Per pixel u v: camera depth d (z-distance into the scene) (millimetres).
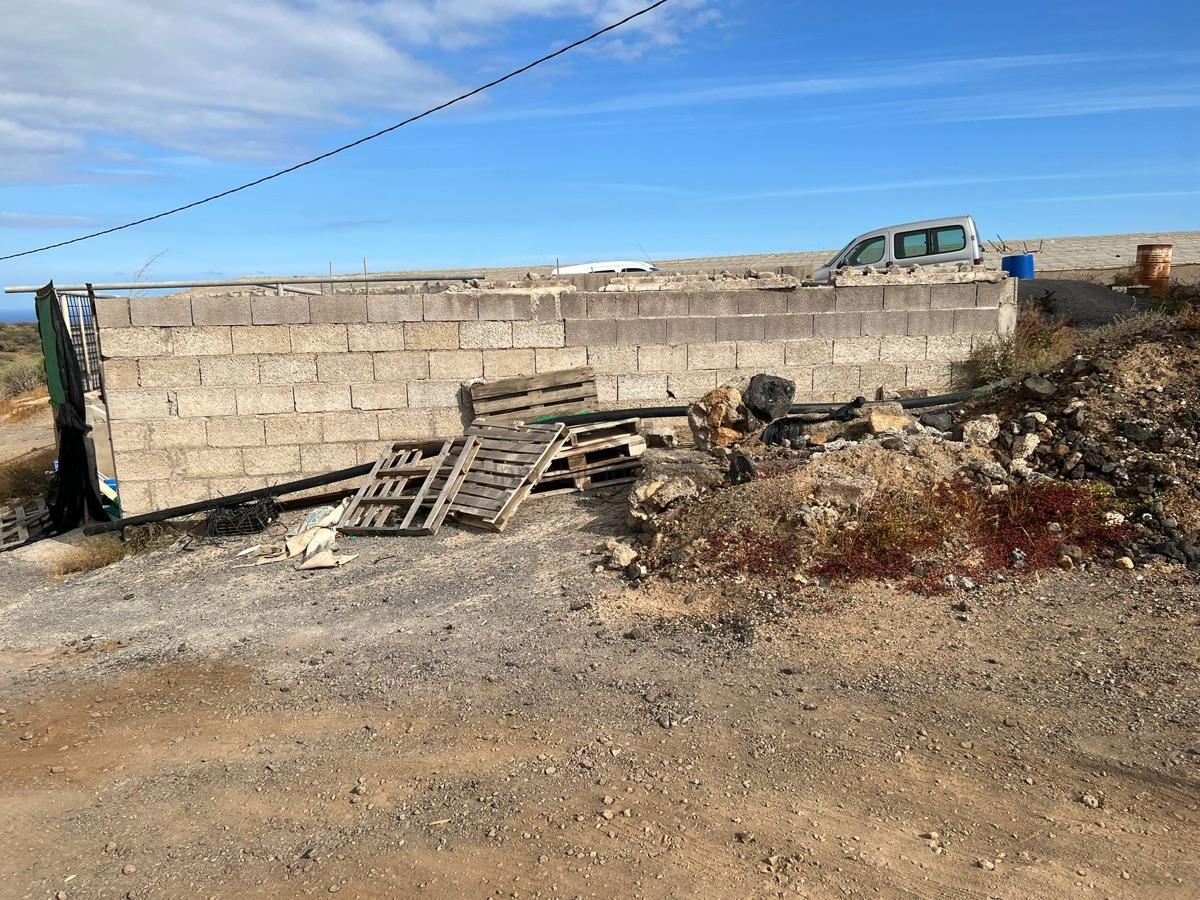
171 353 8859
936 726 4098
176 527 9000
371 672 5293
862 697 4422
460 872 3309
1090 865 3125
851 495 6383
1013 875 3092
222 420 9031
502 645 5512
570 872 3262
